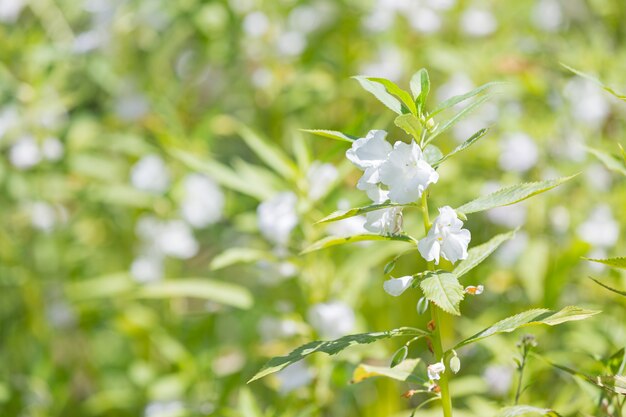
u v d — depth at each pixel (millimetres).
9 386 4520
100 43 5238
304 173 3451
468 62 4730
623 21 4848
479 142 4469
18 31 5008
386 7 4961
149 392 4223
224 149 5398
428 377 2086
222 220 4977
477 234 4332
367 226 2008
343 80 4918
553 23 4980
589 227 3736
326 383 3514
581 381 2457
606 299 3680
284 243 3514
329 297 3553
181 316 4613
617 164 2412
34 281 4828
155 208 4562
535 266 3814
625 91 4172
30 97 4836
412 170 1892
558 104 4418
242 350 4227
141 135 5215
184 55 5391
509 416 2115
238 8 5043
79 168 4965
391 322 4141
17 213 4965
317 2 5164
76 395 4941
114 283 4523
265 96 5145
